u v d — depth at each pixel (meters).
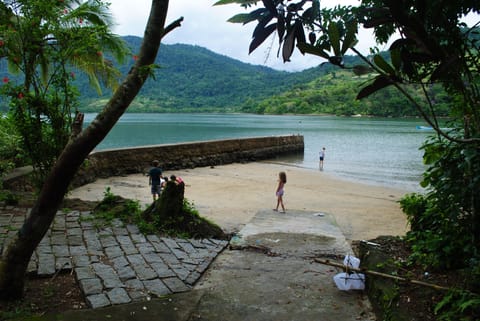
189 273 4.70
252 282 4.61
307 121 94.00
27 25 6.14
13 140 10.51
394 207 11.94
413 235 4.76
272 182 16.42
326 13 2.12
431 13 2.20
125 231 6.02
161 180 11.28
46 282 4.17
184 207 6.83
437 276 3.78
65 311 3.54
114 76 13.03
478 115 2.76
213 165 21.73
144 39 3.33
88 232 5.82
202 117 123.56
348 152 33.44
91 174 14.03
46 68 8.88
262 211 9.57
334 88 121.25
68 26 7.02
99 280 4.21
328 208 11.46
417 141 43.53
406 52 1.87
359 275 4.40
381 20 1.79
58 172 3.38
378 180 19.14
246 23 1.96
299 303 4.07
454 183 3.56
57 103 6.72
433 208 4.21
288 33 1.91
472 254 3.58
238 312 3.83
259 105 141.38
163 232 6.20
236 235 6.79
